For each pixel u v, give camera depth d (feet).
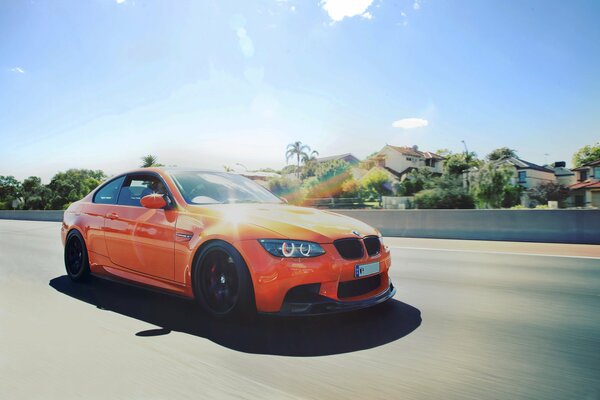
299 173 220.02
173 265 11.43
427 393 6.75
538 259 22.30
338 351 8.57
